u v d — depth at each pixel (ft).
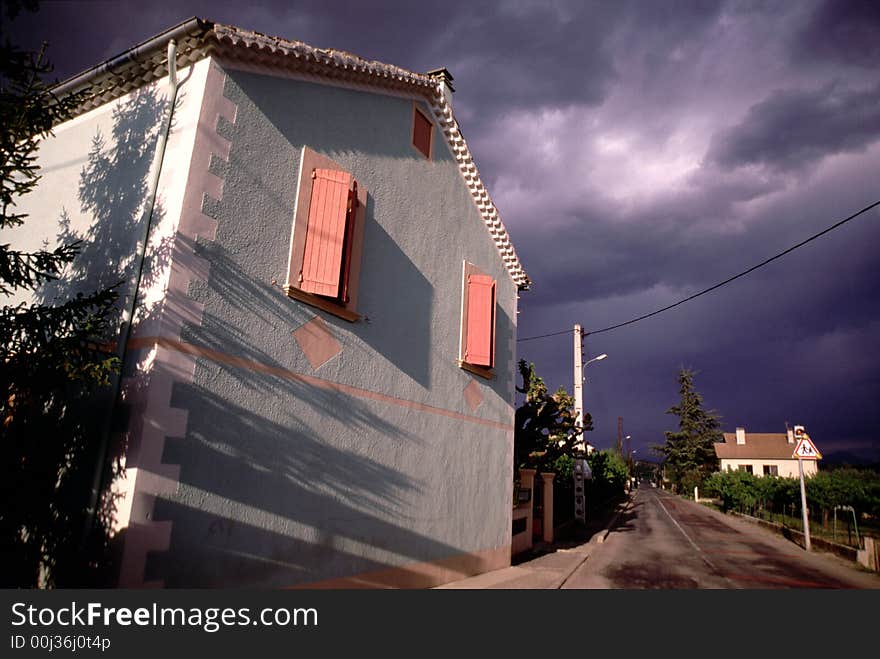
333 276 19.92
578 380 69.00
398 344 24.80
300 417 18.95
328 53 20.95
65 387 14.93
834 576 36.45
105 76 19.11
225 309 16.70
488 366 30.91
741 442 191.83
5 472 17.01
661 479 336.90
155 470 14.21
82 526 14.43
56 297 18.48
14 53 13.55
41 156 21.47
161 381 14.65
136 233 16.76
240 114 18.06
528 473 45.03
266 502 17.26
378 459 22.66
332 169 21.58
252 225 17.93
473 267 32.12
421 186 27.86
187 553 14.76
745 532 68.80
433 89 28.37
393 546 23.03
